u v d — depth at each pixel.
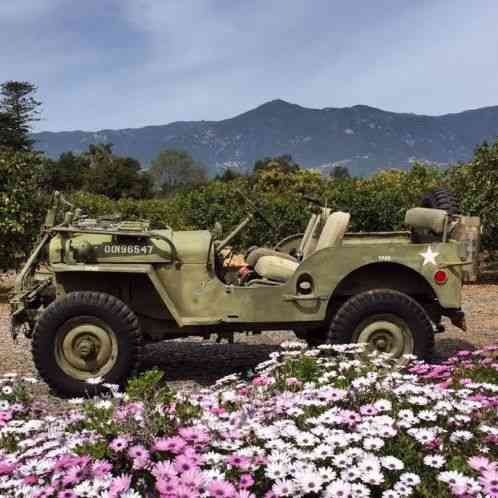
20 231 11.37
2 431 3.10
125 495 2.43
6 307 10.95
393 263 5.71
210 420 3.03
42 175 12.47
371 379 3.53
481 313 9.52
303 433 2.84
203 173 101.25
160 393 3.36
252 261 6.29
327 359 4.43
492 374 4.32
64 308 5.25
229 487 2.44
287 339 7.79
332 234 5.86
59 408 5.05
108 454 2.77
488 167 13.32
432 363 6.23
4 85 70.44
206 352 7.14
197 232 5.89
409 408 3.37
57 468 2.59
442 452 2.90
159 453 2.81
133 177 72.56
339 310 5.57
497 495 2.37
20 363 6.67
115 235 5.62
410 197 14.77
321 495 2.55
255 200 8.14
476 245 5.88
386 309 5.51
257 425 2.98
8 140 69.75
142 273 5.55
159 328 5.79
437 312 6.05
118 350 5.30
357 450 2.69
